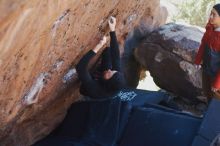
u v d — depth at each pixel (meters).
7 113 2.86
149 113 3.75
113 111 3.78
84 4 2.42
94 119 3.83
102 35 3.77
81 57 3.73
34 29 1.87
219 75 4.05
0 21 1.49
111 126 3.73
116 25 4.08
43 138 3.99
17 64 2.17
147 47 5.48
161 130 3.59
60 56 2.95
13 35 1.70
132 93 4.19
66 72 3.60
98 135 3.72
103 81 3.85
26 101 3.02
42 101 3.50
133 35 5.59
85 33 3.09
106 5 3.06
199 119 3.66
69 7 2.11
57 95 3.85
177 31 5.48
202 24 8.48
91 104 3.94
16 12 1.53
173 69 5.31
